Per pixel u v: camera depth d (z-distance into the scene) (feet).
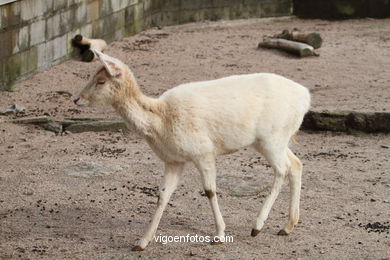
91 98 29.37
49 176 38.68
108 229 32.04
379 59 69.62
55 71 63.16
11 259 28.71
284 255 29.14
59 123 48.16
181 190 36.94
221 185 37.45
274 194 31.01
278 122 30.42
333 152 43.75
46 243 30.37
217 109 29.73
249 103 30.07
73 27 67.77
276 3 95.14
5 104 53.21
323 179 38.63
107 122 48.21
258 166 40.73
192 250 29.71
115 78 29.09
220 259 28.73
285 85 31.09
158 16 87.40
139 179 38.45
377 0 93.71
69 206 34.60
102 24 73.92
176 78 62.90
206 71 65.31
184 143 29.43
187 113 29.48
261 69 65.92
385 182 38.17
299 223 32.81
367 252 29.43
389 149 44.27
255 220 31.09
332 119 47.83
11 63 57.93
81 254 29.25
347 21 92.99
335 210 34.40
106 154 42.88
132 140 46.39
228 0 92.12
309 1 95.55
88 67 65.62
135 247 29.68
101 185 37.50
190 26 88.58
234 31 85.61
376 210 34.40
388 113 47.26
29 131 47.34
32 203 34.94
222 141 30.01
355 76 63.10
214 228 32.17
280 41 72.84
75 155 42.52
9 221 32.73
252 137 30.32
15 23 57.98
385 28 86.58
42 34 62.34
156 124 29.48
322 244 30.37
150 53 72.59
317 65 67.26
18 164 40.70
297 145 45.39
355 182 38.19
